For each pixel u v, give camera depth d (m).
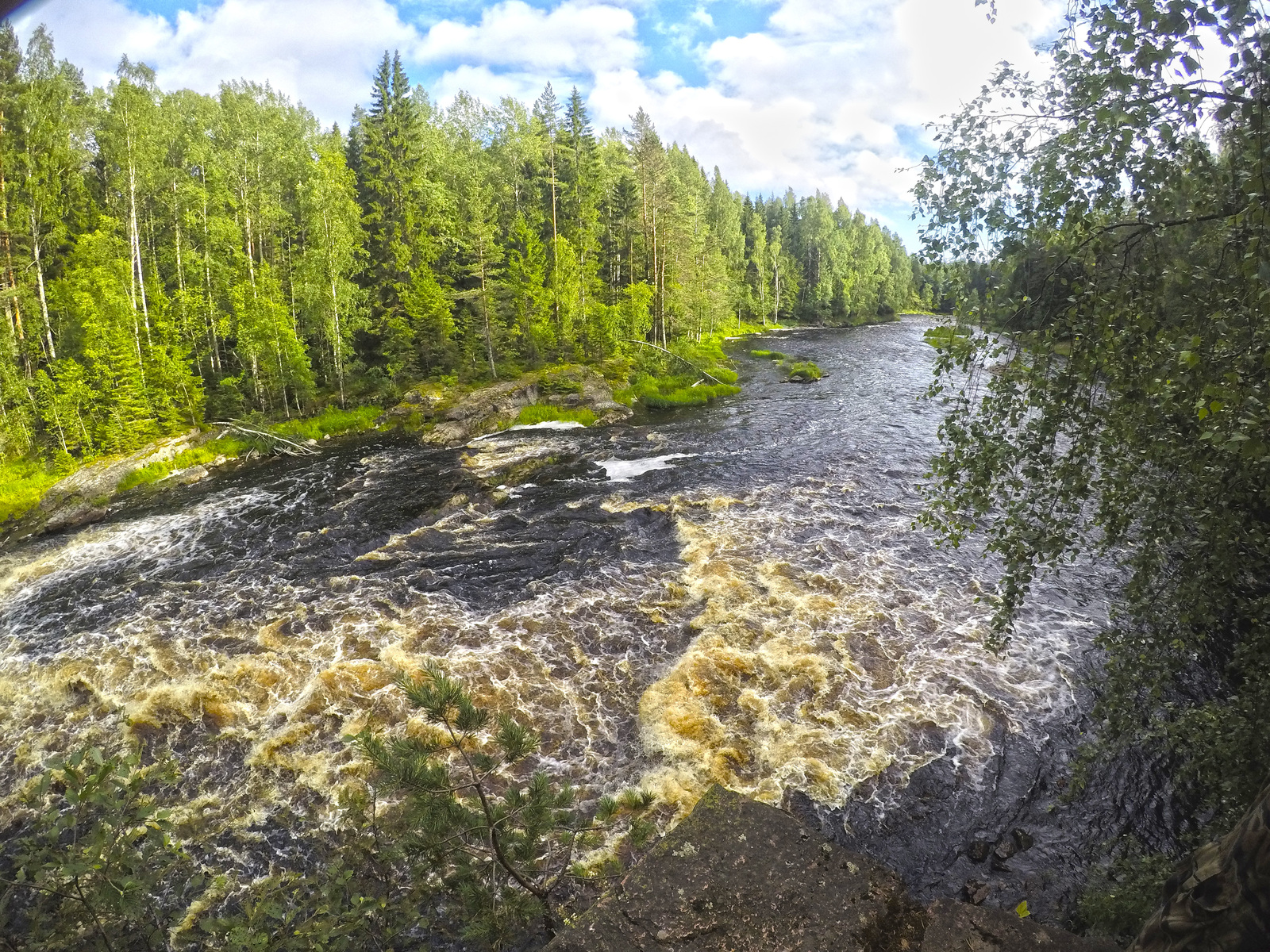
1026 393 4.91
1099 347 4.26
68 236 33.28
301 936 5.00
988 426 5.16
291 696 12.16
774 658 12.59
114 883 4.52
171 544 19.73
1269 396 3.31
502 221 53.88
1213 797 6.10
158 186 34.66
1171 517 4.93
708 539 17.75
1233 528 4.58
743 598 14.70
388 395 36.28
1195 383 3.81
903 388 36.81
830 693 11.66
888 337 69.06
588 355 42.91
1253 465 4.02
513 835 5.55
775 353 54.47
